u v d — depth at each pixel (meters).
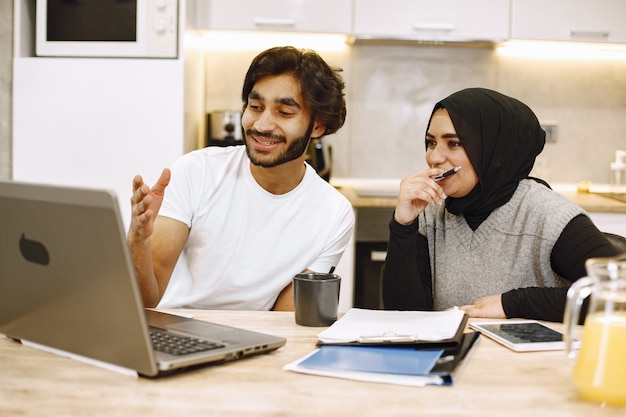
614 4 3.42
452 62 3.76
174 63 3.04
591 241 1.64
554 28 3.42
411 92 3.77
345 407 0.98
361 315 1.44
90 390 1.02
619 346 0.98
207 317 1.47
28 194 1.07
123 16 3.04
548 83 3.78
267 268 1.83
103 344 1.09
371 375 1.09
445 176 1.72
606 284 1.00
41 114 3.07
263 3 3.34
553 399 1.02
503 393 1.04
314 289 1.39
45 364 1.14
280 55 1.71
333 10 3.36
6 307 1.22
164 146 3.06
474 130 1.73
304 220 1.86
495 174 1.75
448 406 0.98
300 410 0.96
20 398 0.99
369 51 3.74
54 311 1.13
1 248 1.16
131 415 0.93
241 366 1.15
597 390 0.98
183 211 1.81
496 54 3.76
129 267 1.00
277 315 1.50
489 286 1.78
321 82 1.72
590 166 3.82
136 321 1.02
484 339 1.34
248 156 1.76
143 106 3.05
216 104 3.73
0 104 3.09
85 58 3.07
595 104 3.79
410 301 1.76
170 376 1.09
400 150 3.80
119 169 3.08
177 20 3.05
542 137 1.84
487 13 3.40
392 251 1.76
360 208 3.28
